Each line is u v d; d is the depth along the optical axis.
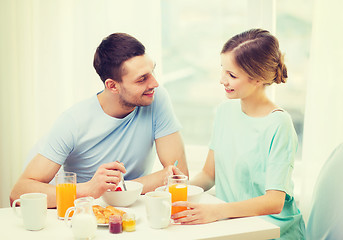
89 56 2.12
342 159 1.54
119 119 1.59
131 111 1.63
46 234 1.10
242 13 2.45
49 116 2.14
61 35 2.12
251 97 1.57
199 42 2.50
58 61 2.12
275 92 2.40
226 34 2.48
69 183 1.21
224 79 1.53
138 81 1.48
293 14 2.39
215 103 2.56
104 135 1.60
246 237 1.11
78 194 1.31
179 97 2.54
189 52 2.50
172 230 1.13
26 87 2.11
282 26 2.39
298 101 2.44
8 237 1.08
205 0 2.45
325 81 2.14
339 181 1.52
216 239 1.08
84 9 2.10
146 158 1.70
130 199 1.32
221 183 1.65
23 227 1.15
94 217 1.08
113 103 1.57
